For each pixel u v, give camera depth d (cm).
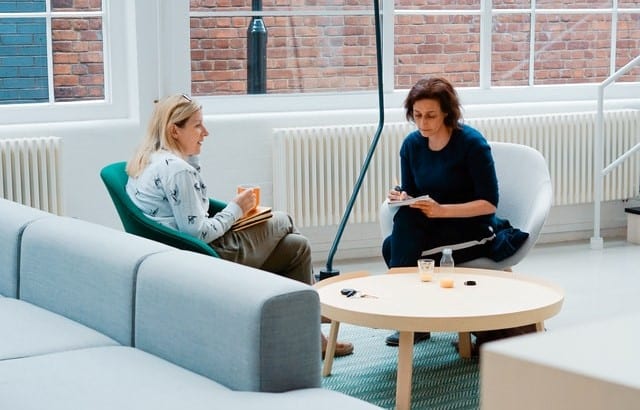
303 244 457
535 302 388
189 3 602
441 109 462
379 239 659
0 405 255
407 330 364
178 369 289
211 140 605
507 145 509
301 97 641
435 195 472
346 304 386
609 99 719
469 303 386
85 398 259
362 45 654
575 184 691
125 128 583
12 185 552
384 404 390
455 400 392
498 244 468
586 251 672
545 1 697
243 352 272
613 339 83
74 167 573
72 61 588
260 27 627
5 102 577
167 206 427
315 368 279
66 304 349
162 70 591
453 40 679
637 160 707
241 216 441
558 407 79
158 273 306
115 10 590
